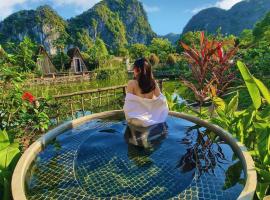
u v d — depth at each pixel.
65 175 2.00
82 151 2.35
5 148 2.09
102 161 2.18
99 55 47.16
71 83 21.83
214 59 3.59
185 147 2.39
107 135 2.67
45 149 2.42
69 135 2.75
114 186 1.85
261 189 1.81
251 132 2.49
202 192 1.76
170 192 1.77
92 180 1.93
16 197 1.54
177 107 4.15
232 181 1.86
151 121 2.73
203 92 3.64
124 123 3.04
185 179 1.92
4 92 3.64
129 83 2.78
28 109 4.06
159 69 39.41
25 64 4.52
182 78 3.95
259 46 19.38
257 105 2.36
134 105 2.71
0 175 1.90
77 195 1.76
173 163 2.13
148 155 2.27
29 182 1.91
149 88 2.70
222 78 3.61
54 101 6.79
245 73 2.29
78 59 42.56
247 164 1.85
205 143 2.46
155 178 1.94
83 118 3.11
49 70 34.31
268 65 14.34
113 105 9.21
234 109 3.05
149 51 67.50
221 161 2.13
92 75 24.22
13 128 3.70
